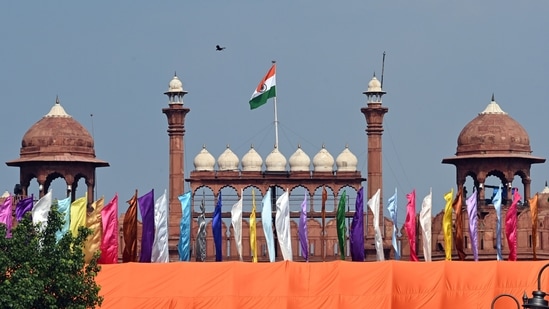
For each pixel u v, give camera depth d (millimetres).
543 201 136625
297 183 138625
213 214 126625
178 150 138500
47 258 101625
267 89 139750
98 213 119125
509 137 138625
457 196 126062
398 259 124875
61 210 117688
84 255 105812
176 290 116938
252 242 124875
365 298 117562
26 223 102750
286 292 117375
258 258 135250
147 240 122062
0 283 99562
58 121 140375
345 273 117938
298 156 139250
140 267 117250
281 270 117812
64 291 100750
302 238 124750
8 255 100688
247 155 139375
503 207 134750
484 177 138750
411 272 118312
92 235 118438
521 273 119125
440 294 118125
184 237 124188
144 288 116875
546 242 130875
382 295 117625
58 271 100875
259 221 136875
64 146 139375
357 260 124188
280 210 123875
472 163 139250
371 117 139375
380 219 137750
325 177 138750
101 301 104062
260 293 117375
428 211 124125
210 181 138000
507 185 138875
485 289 118438
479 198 138375
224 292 117000
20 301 97250
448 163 140750
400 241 136125
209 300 116875
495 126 139125
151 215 122125
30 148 139500
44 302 99625
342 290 117625
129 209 121750
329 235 135750
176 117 138875
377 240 124812
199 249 125812
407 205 124438
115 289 116688
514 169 138625
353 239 124188
